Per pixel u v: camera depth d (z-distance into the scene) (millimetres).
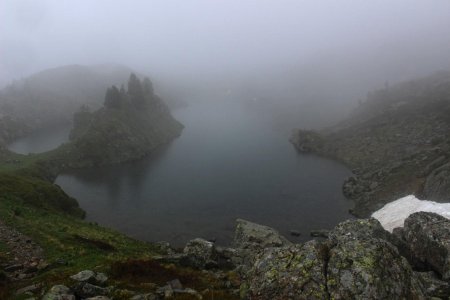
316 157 150500
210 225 84062
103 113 184750
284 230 81062
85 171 142500
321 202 98812
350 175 124438
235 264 45781
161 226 83875
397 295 22406
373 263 23312
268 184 114875
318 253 25500
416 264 34688
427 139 134750
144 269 31234
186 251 44531
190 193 108062
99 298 22797
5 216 50969
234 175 125688
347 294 22234
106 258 37750
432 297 24516
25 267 34125
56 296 22531
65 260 36000
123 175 133500
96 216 91188
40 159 140875
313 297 22875
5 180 76875
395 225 65250
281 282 24688
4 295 25234
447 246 32062
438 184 74688
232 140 188250
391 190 95812
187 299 25156
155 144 183375
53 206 78688
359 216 88312
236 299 26125
